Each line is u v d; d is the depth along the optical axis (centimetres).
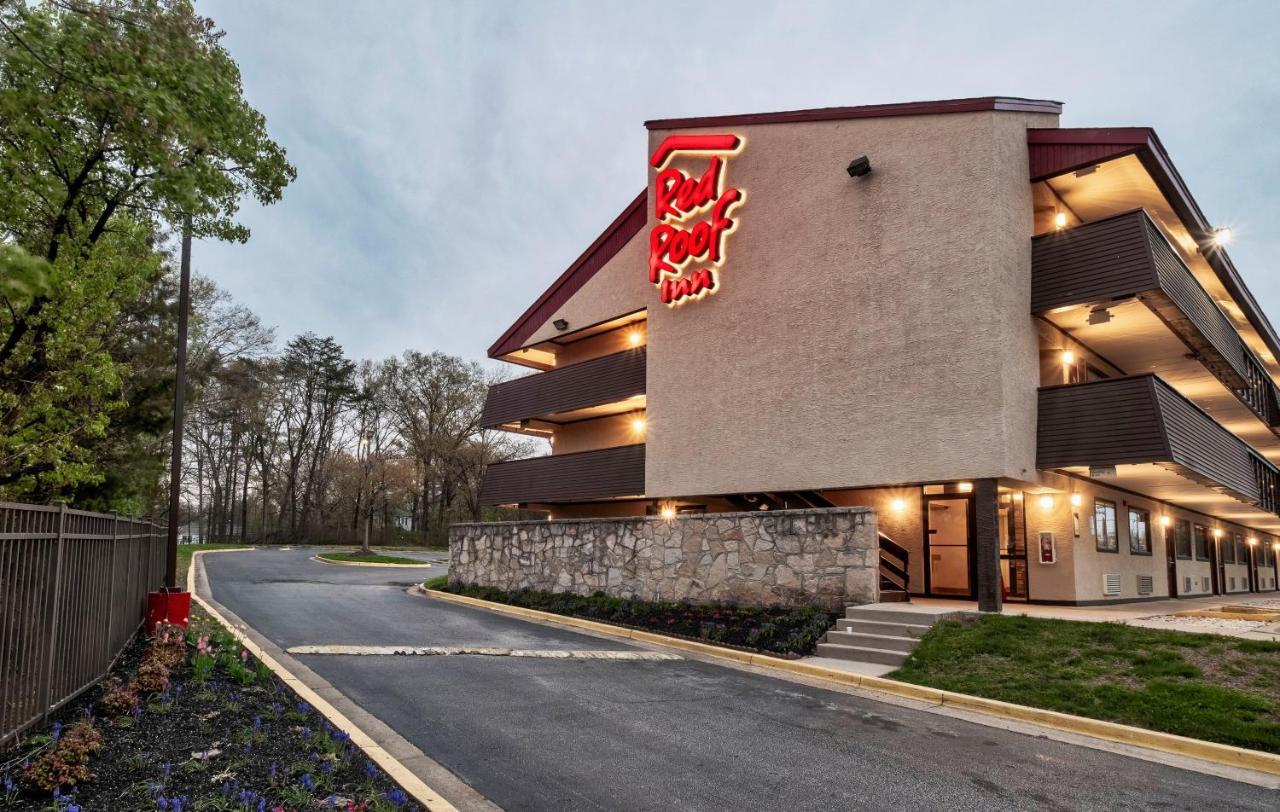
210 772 492
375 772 516
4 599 511
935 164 1313
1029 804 525
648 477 1731
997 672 868
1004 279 1228
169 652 809
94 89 603
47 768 450
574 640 1208
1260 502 1800
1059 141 1323
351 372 5541
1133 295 1187
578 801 506
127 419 1602
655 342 1770
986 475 1177
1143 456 1134
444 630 1256
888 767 595
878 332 1345
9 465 888
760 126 1603
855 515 1176
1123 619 1034
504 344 2397
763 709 773
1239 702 704
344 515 5312
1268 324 2092
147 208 898
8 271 428
